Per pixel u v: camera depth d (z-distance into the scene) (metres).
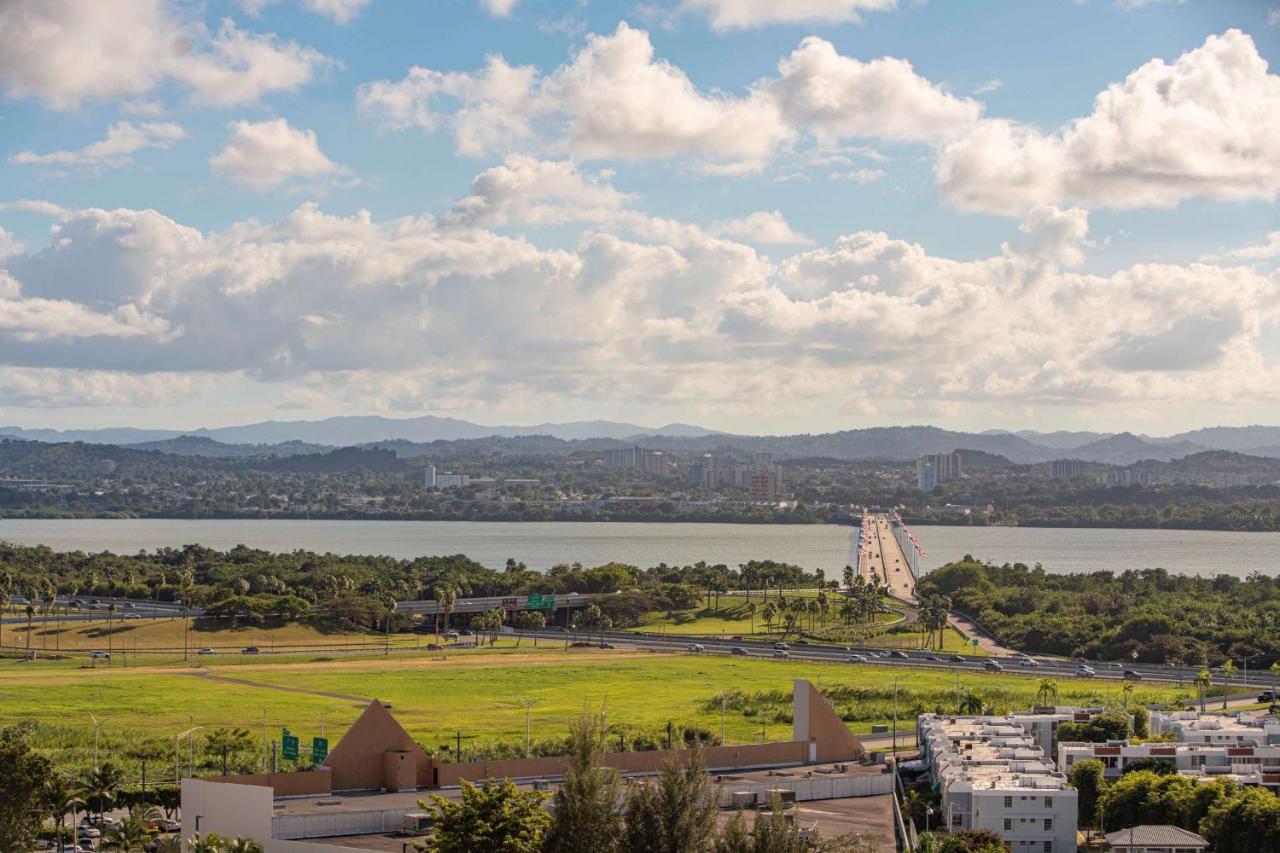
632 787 147.75
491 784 155.75
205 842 153.12
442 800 153.88
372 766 187.50
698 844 140.75
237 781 177.88
